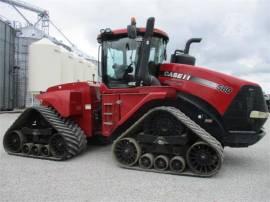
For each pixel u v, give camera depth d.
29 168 5.66
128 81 6.16
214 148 4.98
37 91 18.72
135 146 5.62
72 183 4.77
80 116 6.90
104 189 4.50
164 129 5.45
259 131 5.67
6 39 19.28
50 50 18.75
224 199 4.15
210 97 5.53
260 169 5.80
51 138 6.44
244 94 5.51
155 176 5.20
